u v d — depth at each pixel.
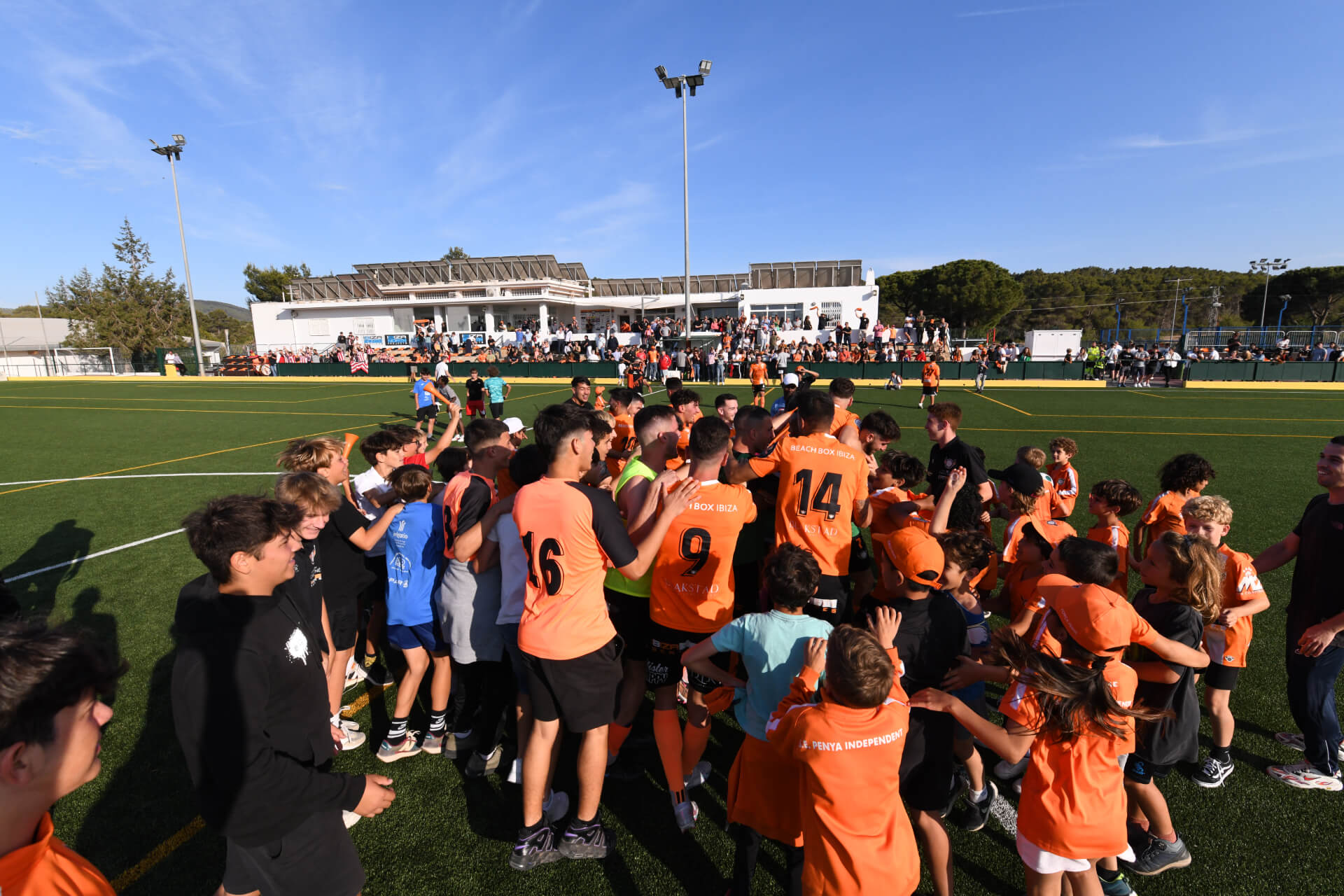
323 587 3.40
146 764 3.44
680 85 25.05
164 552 6.85
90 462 11.95
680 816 2.93
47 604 5.52
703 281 43.69
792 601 2.41
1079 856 2.08
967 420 16.47
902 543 2.52
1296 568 3.12
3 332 49.28
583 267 49.72
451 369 32.50
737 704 2.53
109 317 46.50
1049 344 31.95
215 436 14.95
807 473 3.45
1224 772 3.18
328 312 43.94
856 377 29.14
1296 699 3.12
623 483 3.30
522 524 2.57
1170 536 2.57
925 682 2.53
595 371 31.77
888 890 1.96
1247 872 2.65
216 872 2.72
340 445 3.60
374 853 2.84
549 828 2.76
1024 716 2.12
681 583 2.94
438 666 3.48
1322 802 3.05
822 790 1.95
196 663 1.60
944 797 2.43
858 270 39.56
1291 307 59.28
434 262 44.62
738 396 24.11
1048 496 4.79
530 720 3.08
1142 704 2.57
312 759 1.96
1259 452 11.73
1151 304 80.19
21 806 1.11
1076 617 2.27
